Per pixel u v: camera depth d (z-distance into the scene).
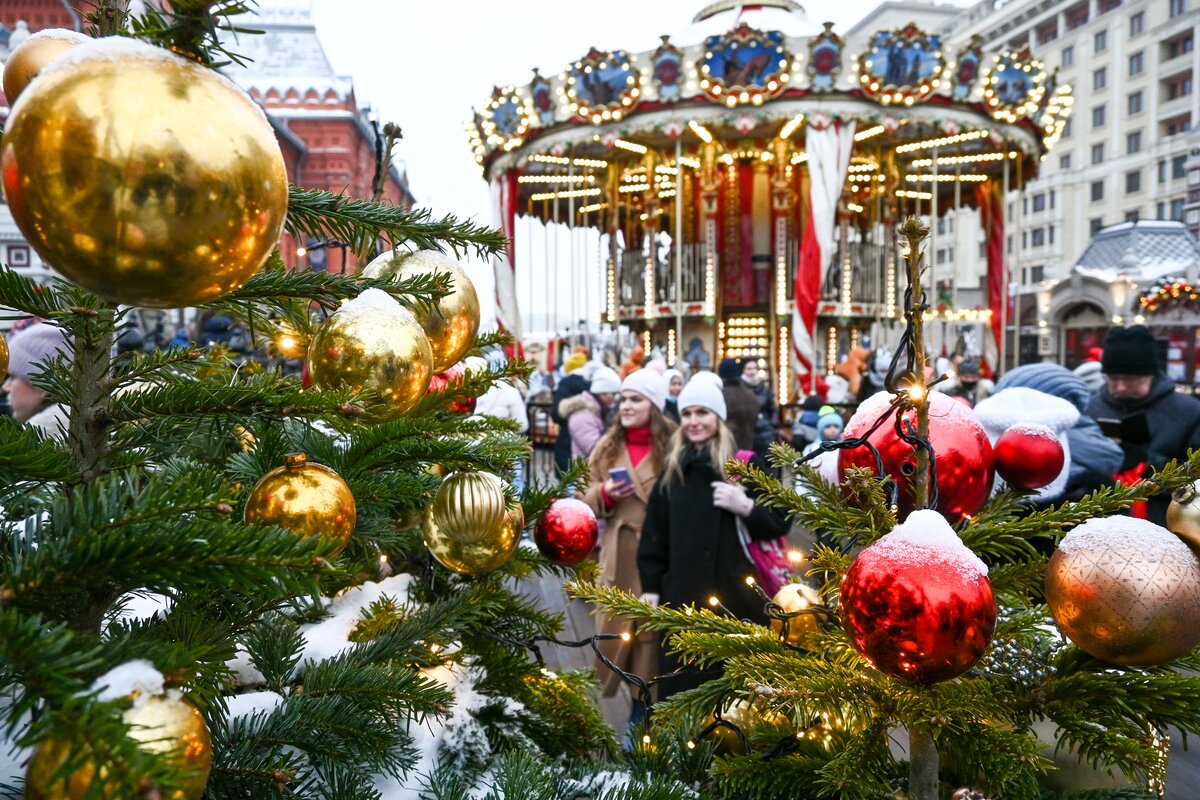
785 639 1.11
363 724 1.02
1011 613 1.07
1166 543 0.81
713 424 3.07
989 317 17.27
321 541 0.72
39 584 0.65
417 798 1.26
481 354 1.58
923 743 0.95
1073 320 27.00
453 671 1.48
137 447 1.00
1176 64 50.19
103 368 0.93
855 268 17.30
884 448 1.00
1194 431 3.71
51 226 0.61
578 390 8.19
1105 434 3.80
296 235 1.18
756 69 13.49
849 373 13.95
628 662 3.26
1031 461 1.02
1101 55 55.22
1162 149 51.03
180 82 0.61
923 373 0.89
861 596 0.78
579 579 1.52
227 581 0.67
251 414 0.91
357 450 1.22
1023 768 0.87
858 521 0.99
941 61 13.23
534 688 1.54
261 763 0.94
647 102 14.10
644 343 18.77
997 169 18.19
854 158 16.41
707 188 16.27
